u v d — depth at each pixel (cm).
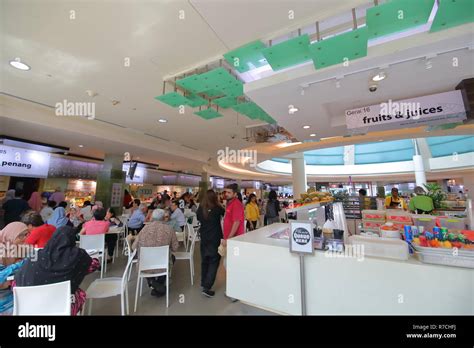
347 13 198
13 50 241
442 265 131
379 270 148
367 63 202
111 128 530
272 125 520
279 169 1455
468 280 124
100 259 354
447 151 1181
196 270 380
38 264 165
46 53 247
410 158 1354
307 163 1576
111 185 698
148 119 465
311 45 186
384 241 152
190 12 192
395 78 229
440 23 164
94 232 367
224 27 210
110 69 279
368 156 1490
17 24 203
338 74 221
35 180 748
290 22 206
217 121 479
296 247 167
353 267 157
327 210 244
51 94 351
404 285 140
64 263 171
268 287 189
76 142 565
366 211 252
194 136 604
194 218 638
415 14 170
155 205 591
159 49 242
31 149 576
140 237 287
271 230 261
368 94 268
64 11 189
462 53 184
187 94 337
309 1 185
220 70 251
